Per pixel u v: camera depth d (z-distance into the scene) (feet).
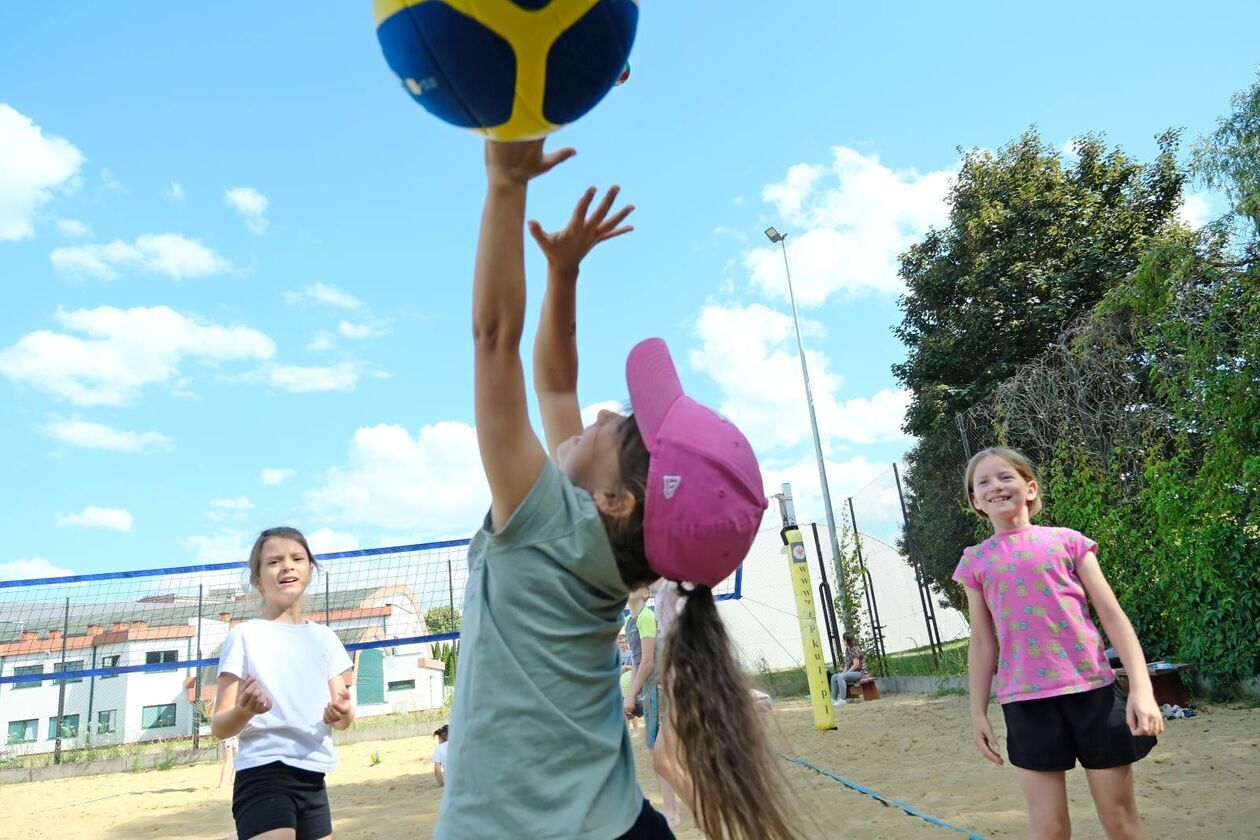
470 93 3.73
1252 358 21.97
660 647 4.65
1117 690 8.07
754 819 4.26
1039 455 28.91
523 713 3.92
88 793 30.48
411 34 3.69
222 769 29.68
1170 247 23.72
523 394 4.14
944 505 34.17
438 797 22.16
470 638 4.19
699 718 4.38
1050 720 8.01
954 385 52.47
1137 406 25.54
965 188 54.34
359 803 22.65
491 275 3.97
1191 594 22.99
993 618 8.64
